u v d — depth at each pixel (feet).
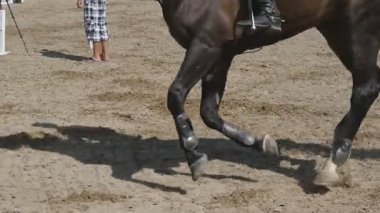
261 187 24.02
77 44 61.36
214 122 25.21
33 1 104.58
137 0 102.63
